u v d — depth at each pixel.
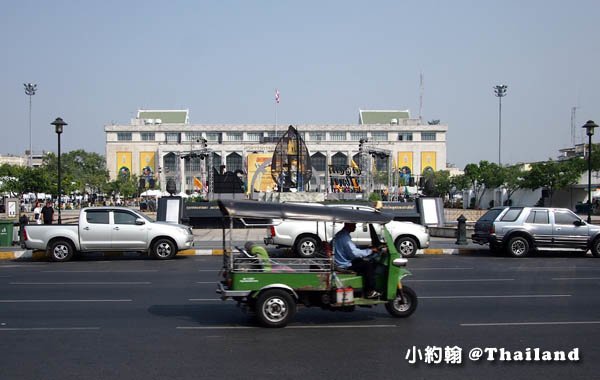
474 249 23.41
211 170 51.22
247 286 9.70
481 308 11.45
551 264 19.41
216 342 8.72
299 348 8.37
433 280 15.51
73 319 10.37
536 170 54.88
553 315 10.76
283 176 41.66
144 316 10.66
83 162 102.00
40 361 7.64
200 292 13.41
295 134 40.66
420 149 117.19
